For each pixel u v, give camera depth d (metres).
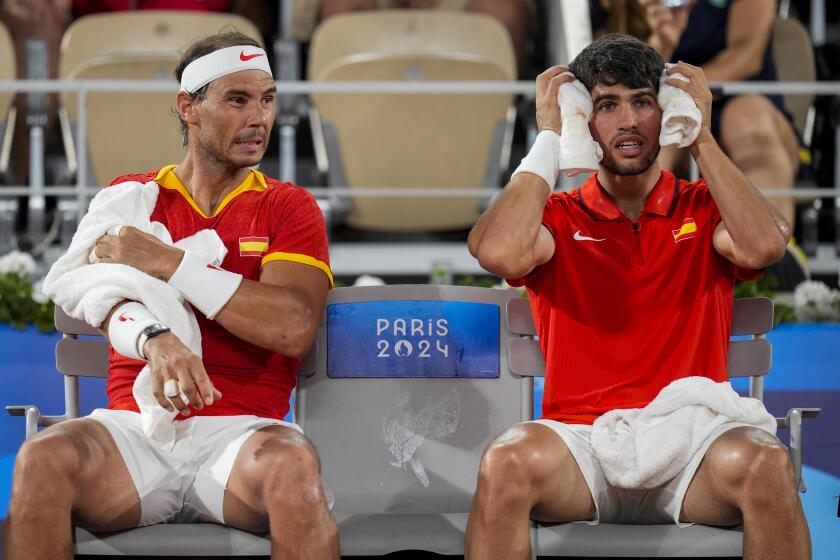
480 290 10.94
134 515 9.36
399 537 9.73
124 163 18.34
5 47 19.73
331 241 19.66
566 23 20.86
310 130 22.02
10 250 18.66
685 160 18.36
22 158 19.70
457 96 17.88
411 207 18.61
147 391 9.48
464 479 10.70
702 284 10.29
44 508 8.71
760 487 8.80
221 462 9.38
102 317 9.56
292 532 8.79
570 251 10.49
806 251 19.16
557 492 9.34
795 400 13.67
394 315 10.84
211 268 9.67
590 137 10.16
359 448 10.72
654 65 10.20
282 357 10.19
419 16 19.12
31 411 10.18
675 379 10.05
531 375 10.71
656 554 9.27
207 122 10.16
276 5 22.67
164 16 19.39
